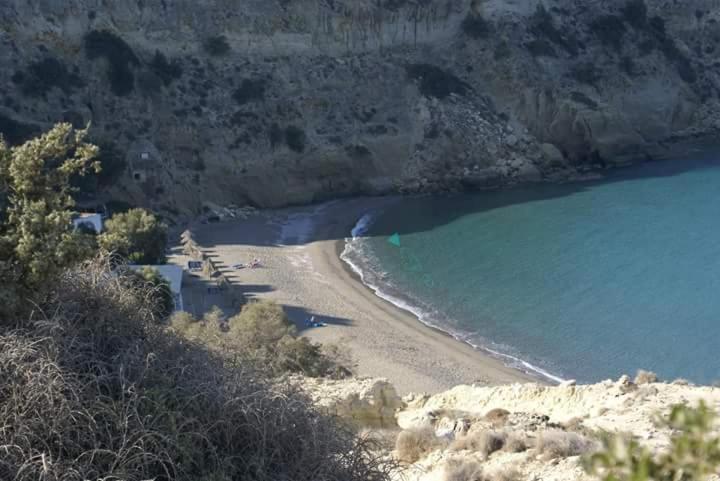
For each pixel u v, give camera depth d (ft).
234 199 338.75
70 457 35.22
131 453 35.29
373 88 381.81
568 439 56.03
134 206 308.60
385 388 71.67
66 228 44.80
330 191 358.02
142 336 41.65
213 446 36.73
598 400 76.02
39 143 46.52
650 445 51.70
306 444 38.47
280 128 351.87
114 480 34.27
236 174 338.54
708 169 376.89
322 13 382.22
